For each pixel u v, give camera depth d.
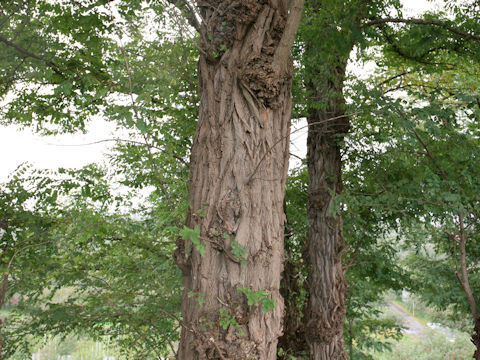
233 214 3.07
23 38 3.90
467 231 6.38
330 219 6.63
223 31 3.26
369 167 6.60
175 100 4.98
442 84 7.45
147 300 4.66
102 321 4.74
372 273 7.95
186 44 4.83
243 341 2.94
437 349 16.77
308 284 6.66
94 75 4.89
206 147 3.24
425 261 9.16
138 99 3.13
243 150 3.15
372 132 6.38
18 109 5.33
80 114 5.52
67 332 4.75
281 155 3.31
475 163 5.60
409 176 6.13
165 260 5.70
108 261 5.73
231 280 3.00
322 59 5.77
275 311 3.12
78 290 4.92
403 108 5.32
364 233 7.21
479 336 5.89
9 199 4.31
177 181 5.62
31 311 4.42
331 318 6.48
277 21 3.26
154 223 5.86
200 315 2.99
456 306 8.65
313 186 6.78
